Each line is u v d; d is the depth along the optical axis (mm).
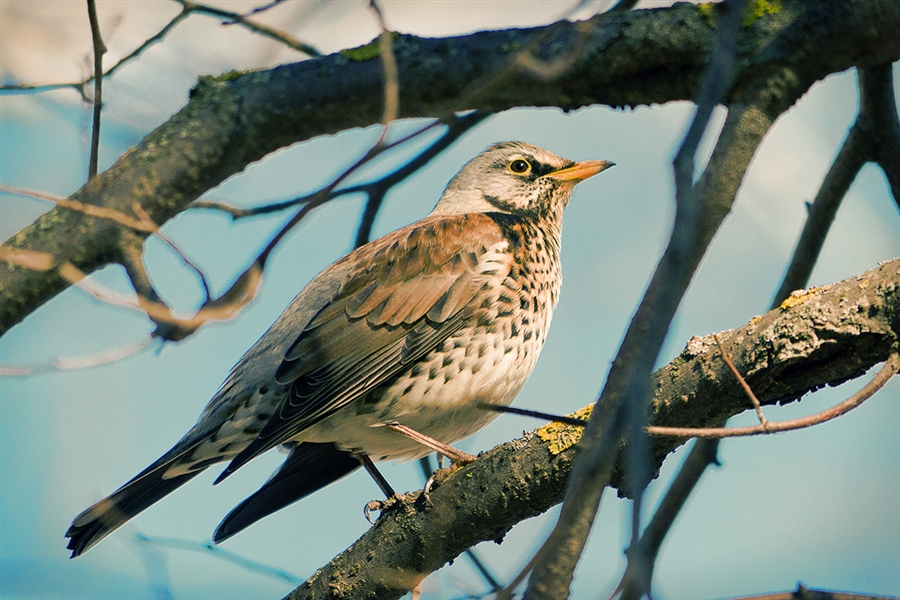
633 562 5082
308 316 11328
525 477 8055
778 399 7445
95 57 9211
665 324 5527
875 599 6586
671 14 9594
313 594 8844
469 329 11180
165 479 10930
